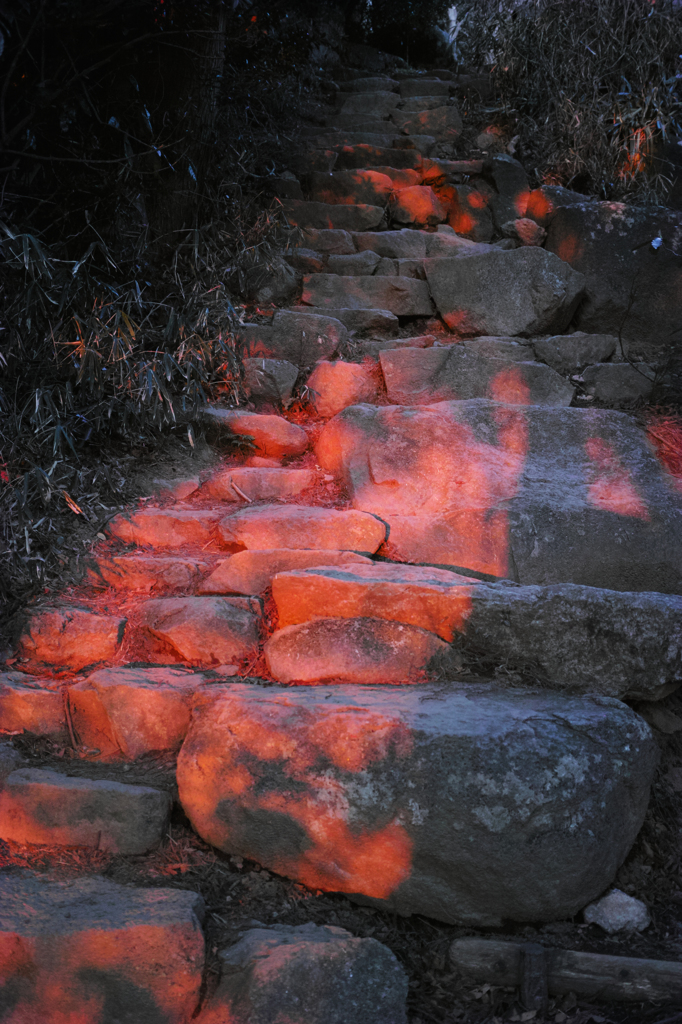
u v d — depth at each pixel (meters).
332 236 4.98
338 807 2.00
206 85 3.95
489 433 3.38
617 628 2.36
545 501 3.05
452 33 8.05
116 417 3.52
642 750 2.10
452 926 2.01
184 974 1.72
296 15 4.91
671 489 3.23
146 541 3.12
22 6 3.05
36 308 3.19
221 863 2.11
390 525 2.98
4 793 2.17
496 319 4.37
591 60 5.43
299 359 4.12
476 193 5.36
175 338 3.74
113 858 2.07
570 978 1.84
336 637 2.49
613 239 4.42
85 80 3.44
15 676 2.54
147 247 3.81
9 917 1.79
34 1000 1.71
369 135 6.22
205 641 2.59
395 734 2.01
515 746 1.99
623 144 5.24
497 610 2.42
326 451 3.54
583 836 1.99
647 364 4.11
